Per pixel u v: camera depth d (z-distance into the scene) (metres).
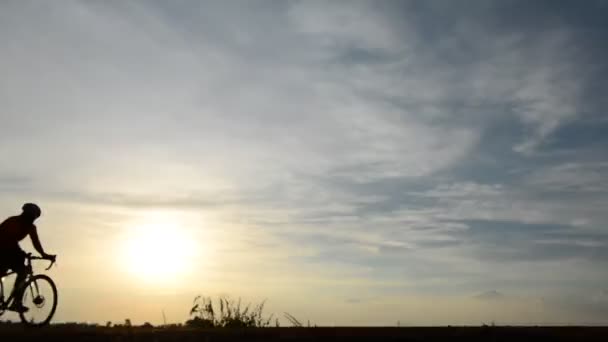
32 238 12.80
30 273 12.82
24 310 12.58
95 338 9.27
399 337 9.05
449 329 9.48
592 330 9.18
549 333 9.03
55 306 12.51
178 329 10.26
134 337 9.31
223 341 9.16
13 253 12.68
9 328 11.27
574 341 8.73
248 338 9.28
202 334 9.51
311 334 9.34
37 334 9.51
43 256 12.84
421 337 9.03
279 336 9.29
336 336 9.17
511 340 8.80
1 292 12.71
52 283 12.64
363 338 9.05
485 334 9.09
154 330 10.08
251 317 12.86
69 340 9.20
